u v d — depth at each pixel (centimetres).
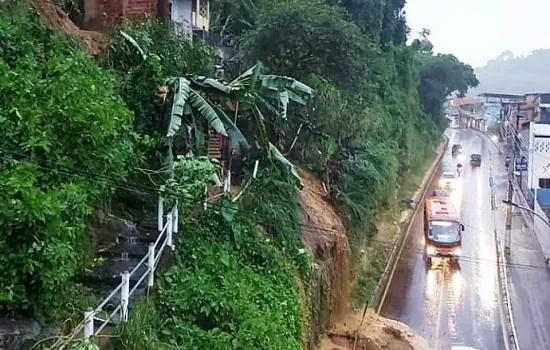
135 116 1513
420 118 6072
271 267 1545
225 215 1502
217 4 3322
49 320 923
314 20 2500
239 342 1159
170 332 1113
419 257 3434
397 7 4959
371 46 2936
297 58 2547
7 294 846
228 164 1970
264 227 1755
